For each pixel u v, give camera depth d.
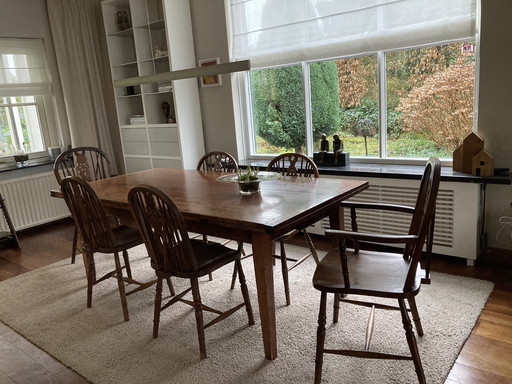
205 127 4.61
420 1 3.13
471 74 3.07
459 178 2.83
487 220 3.04
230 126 4.38
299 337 2.24
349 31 3.51
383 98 3.51
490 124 2.86
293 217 1.95
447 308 2.41
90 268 2.70
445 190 2.96
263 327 2.07
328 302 2.58
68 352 2.27
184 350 2.22
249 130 4.42
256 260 2.01
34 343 2.39
